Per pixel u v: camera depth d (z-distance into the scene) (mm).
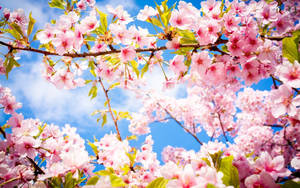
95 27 577
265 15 615
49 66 649
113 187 477
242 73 608
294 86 509
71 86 663
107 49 623
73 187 535
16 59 627
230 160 500
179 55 605
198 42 593
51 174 551
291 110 520
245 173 498
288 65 515
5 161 610
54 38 575
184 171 474
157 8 590
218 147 616
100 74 664
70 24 584
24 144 612
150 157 665
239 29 583
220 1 585
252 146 1424
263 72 608
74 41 578
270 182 469
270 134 1430
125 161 623
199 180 468
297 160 482
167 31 595
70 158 543
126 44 590
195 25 580
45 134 726
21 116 634
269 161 493
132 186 555
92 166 604
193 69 599
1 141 606
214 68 606
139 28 598
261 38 604
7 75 598
